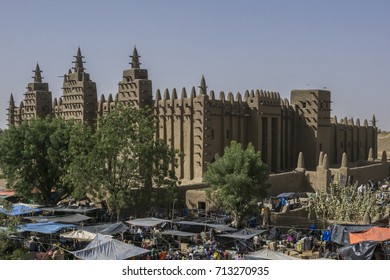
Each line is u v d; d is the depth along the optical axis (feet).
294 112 309.63
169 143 256.93
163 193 177.27
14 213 161.99
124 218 175.83
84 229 140.15
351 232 134.62
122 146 171.12
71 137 183.62
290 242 153.58
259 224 176.35
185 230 159.33
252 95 279.90
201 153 243.60
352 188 216.74
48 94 337.52
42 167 210.18
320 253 140.05
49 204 209.36
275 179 233.35
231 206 167.94
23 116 350.43
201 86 245.86
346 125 357.41
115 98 276.41
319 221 175.52
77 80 293.84
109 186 170.60
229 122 268.41
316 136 304.30
